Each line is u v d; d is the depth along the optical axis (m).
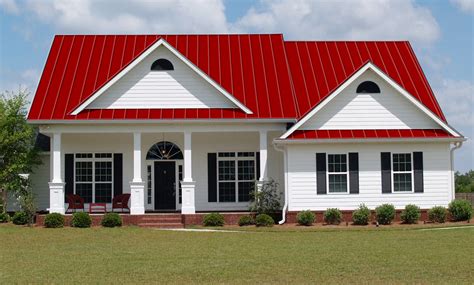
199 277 17.31
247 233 28.28
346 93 32.47
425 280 16.62
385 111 32.53
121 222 31.67
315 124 32.28
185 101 33.47
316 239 25.67
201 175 35.38
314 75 36.44
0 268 19.11
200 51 36.97
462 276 17.17
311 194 31.97
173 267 18.92
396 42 38.56
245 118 32.66
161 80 33.47
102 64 35.88
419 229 29.03
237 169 35.47
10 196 37.22
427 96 35.03
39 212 35.44
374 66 32.09
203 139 35.44
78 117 32.38
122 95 33.28
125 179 35.16
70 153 35.03
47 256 21.53
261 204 32.00
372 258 20.33
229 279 16.98
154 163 35.50
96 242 25.28
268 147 35.12
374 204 32.16
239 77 35.25
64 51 36.69
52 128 32.66
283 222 31.62
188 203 32.16
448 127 32.31
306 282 16.47
